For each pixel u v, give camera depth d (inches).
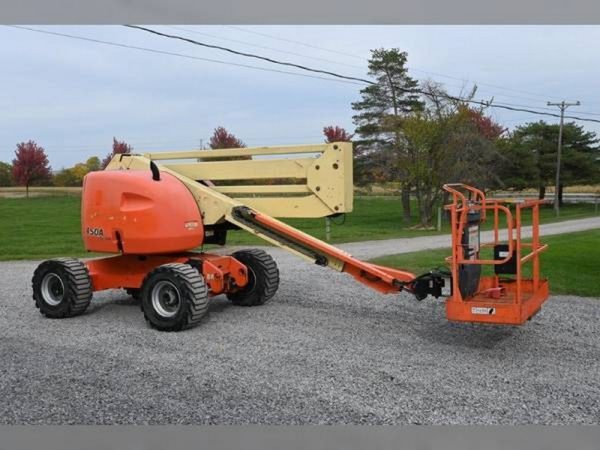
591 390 217.5
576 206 2423.7
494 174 1489.9
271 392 216.8
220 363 250.1
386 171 1402.6
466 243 260.7
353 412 199.0
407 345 275.3
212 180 347.3
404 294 391.5
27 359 258.4
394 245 805.2
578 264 500.1
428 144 1289.4
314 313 340.2
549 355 259.1
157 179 321.4
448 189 256.2
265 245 764.0
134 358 258.1
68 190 2219.5
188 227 324.2
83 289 333.7
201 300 299.9
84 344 281.1
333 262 309.3
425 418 194.1
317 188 322.3
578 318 322.3
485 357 256.4
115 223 324.5
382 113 1736.0
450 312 250.1
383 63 1756.9
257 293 354.6
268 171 332.5
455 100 1334.9
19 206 1681.8
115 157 362.6
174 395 214.8
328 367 243.9
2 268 567.2
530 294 277.4
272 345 276.1
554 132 2317.9
